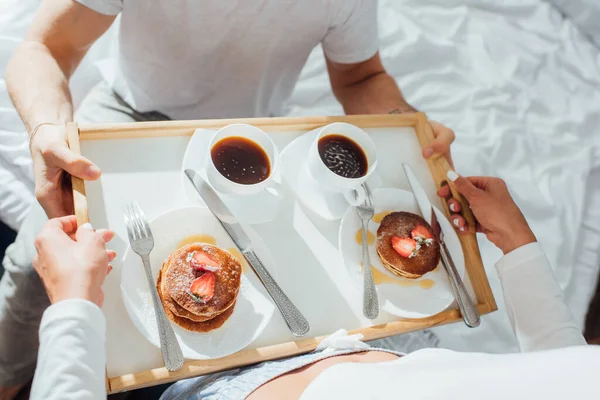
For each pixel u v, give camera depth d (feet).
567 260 5.86
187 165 2.89
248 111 4.87
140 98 4.70
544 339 2.91
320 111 6.26
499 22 7.09
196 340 2.55
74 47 3.79
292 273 2.89
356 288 2.93
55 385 2.04
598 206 6.31
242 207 2.89
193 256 2.63
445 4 7.02
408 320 2.90
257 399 2.36
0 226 5.06
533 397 1.43
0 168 4.71
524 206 6.01
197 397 2.66
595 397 1.35
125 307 2.54
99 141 2.86
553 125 6.56
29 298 3.97
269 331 2.71
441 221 3.22
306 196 3.05
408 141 3.51
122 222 2.73
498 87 6.63
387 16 6.75
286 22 4.00
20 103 3.32
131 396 4.55
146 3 3.84
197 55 4.21
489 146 6.24
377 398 1.82
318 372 2.45
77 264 2.30
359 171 3.04
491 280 5.53
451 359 1.91
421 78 6.54
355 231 3.05
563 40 7.10
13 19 5.31
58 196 3.01
